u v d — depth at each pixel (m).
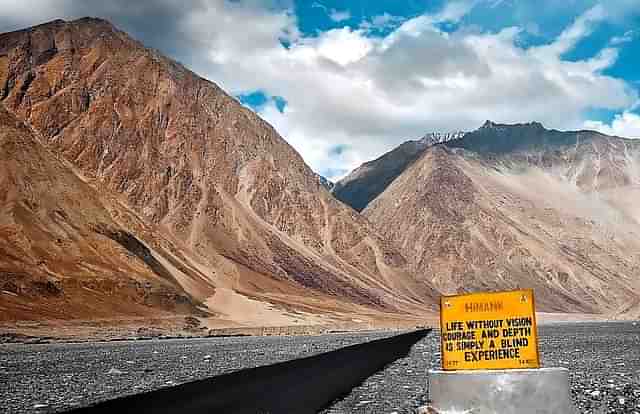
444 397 12.30
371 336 69.50
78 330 69.44
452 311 12.99
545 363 26.67
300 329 97.44
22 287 76.31
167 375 23.16
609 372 22.23
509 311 12.52
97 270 90.25
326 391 17.44
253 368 25.98
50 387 19.56
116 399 16.28
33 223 89.56
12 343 54.94
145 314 86.69
